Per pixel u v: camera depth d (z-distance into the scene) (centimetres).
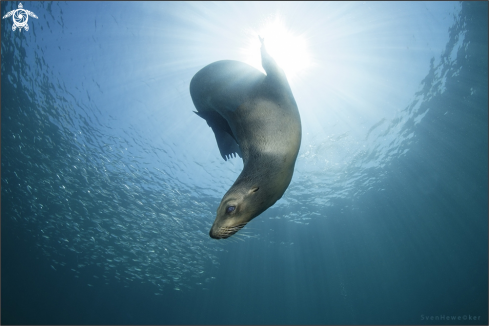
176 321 3322
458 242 3111
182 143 1627
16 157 1884
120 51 1352
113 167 1859
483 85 1600
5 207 2134
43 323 2994
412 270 3412
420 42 1408
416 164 2112
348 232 2638
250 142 198
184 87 1413
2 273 2572
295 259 2852
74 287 2677
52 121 1703
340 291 3456
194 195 1953
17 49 1417
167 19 1248
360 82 1494
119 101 1512
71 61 1411
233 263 2623
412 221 2691
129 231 2158
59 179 1953
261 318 3606
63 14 1267
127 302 2922
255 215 181
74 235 2216
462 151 2025
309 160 1761
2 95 1633
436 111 1733
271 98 204
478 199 2511
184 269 2448
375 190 2264
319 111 1532
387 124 1689
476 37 1414
